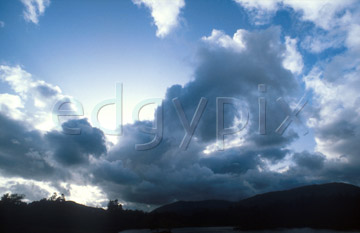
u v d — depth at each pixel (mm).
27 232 128125
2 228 130750
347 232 139375
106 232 152875
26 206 158375
